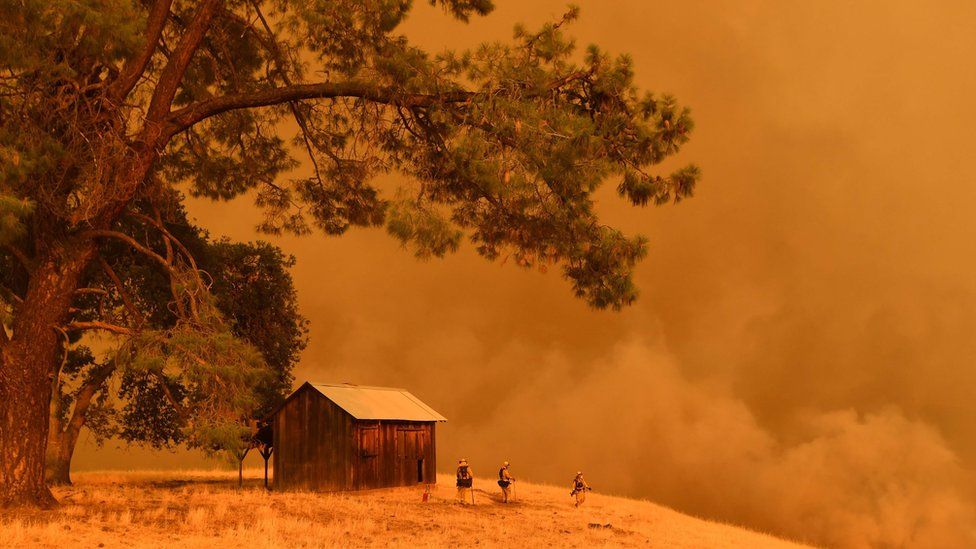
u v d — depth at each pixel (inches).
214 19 922.1
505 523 962.1
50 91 705.0
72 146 725.9
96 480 1405.0
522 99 759.1
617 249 805.9
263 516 799.1
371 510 964.0
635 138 779.4
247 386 759.7
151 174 911.0
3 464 717.9
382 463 1328.7
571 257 821.2
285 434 1314.0
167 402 1371.8
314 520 829.2
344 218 1059.9
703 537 1085.1
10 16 597.3
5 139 642.2
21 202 593.9
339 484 1264.8
